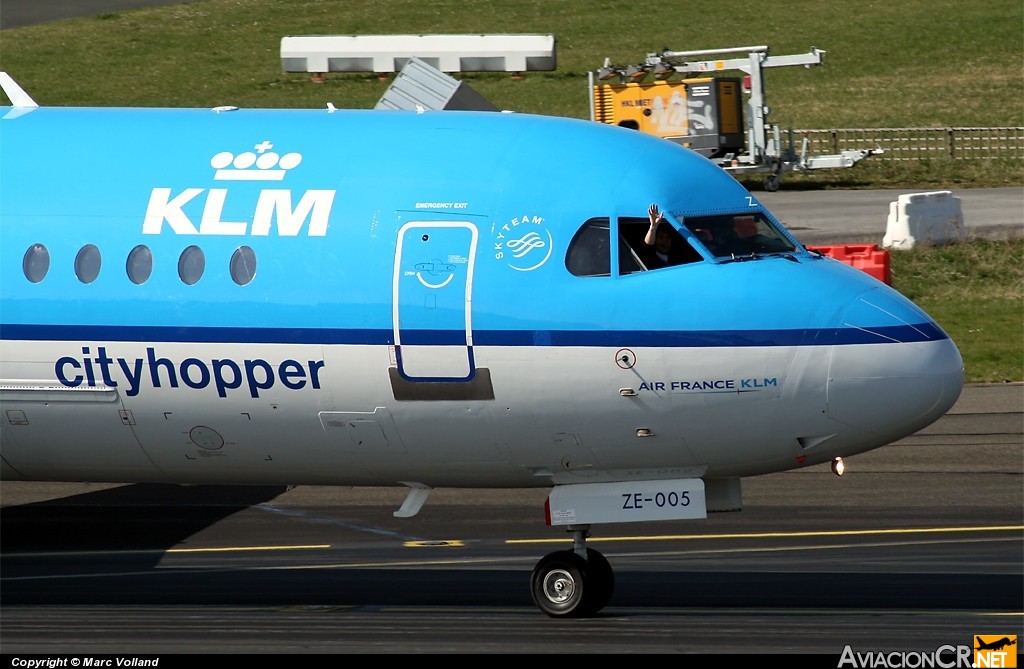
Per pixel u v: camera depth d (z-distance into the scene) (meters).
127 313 52.16
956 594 55.47
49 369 53.28
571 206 50.50
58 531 71.19
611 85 179.62
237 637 50.56
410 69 118.75
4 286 53.38
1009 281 130.62
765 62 174.75
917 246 137.50
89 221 53.34
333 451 52.72
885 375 48.34
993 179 184.62
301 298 50.72
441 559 64.00
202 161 54.00
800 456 49.91
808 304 48.91
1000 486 73.69
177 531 70.81
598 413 49.53
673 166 52.34
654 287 49.22
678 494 51.09
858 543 64.38
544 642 48.59
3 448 55.94
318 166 52.84
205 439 53.50
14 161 55.53
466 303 49.59
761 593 56.34
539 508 73.06
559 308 49.22
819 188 183.50
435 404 50.31
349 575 61.56
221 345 51.34
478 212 50.66
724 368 48.44
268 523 71.88
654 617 52.44
